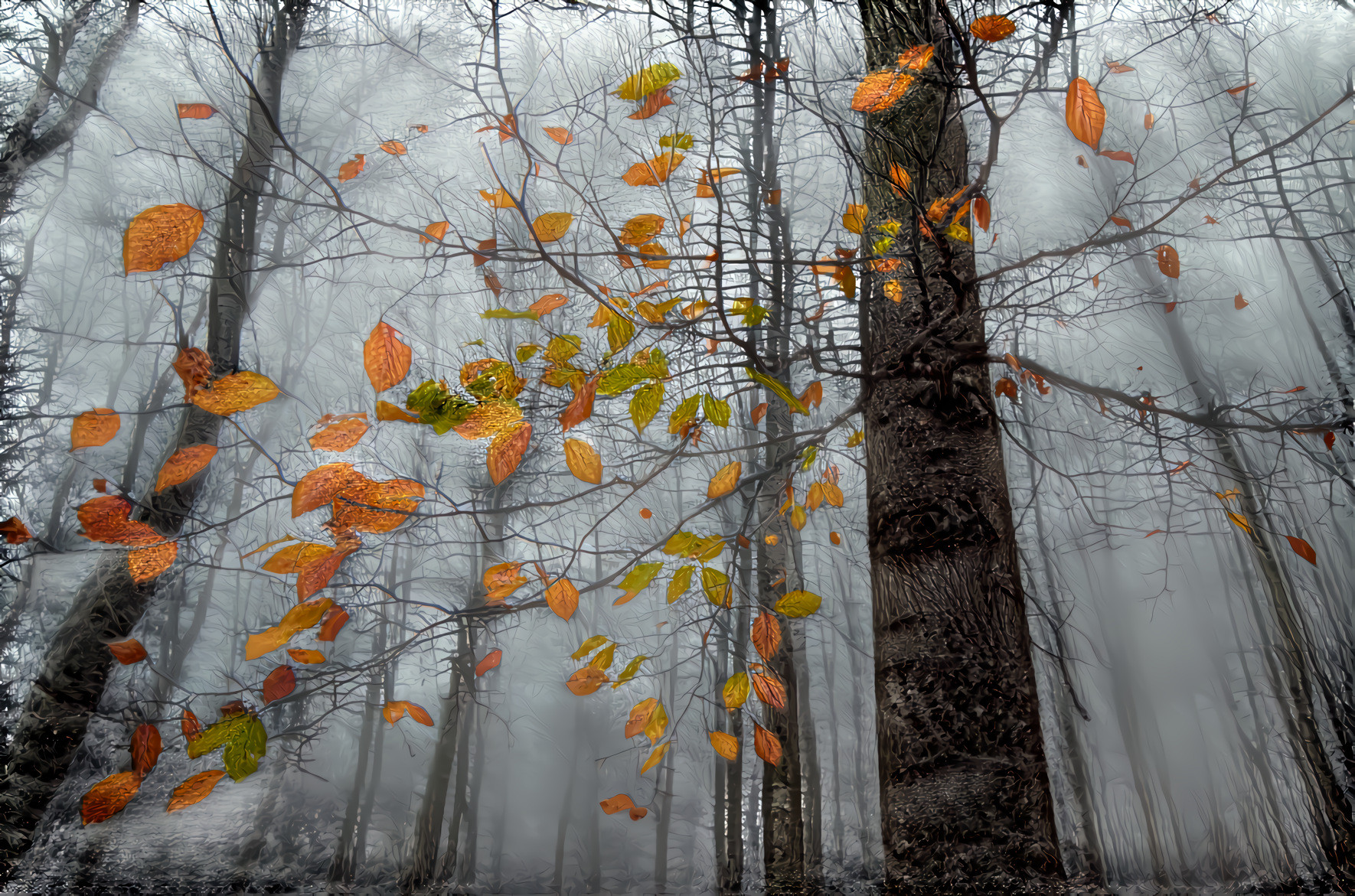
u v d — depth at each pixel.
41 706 3.65
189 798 1.61
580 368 1.98
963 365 2.46
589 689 2.05
